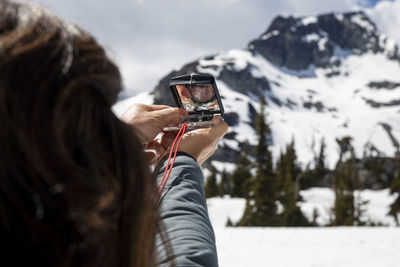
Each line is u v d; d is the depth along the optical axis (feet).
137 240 1.28
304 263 31.63
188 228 1.91
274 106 435.12
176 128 3.30
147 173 1.36
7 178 1.03
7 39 1.09
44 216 1.06
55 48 1.14
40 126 1.06
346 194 122.21
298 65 537.65
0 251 1.04
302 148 358.23
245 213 120.47
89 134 1.17
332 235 40.63
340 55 564.30
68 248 1.09
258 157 123.03
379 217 146.41
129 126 1.39
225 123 3.32
